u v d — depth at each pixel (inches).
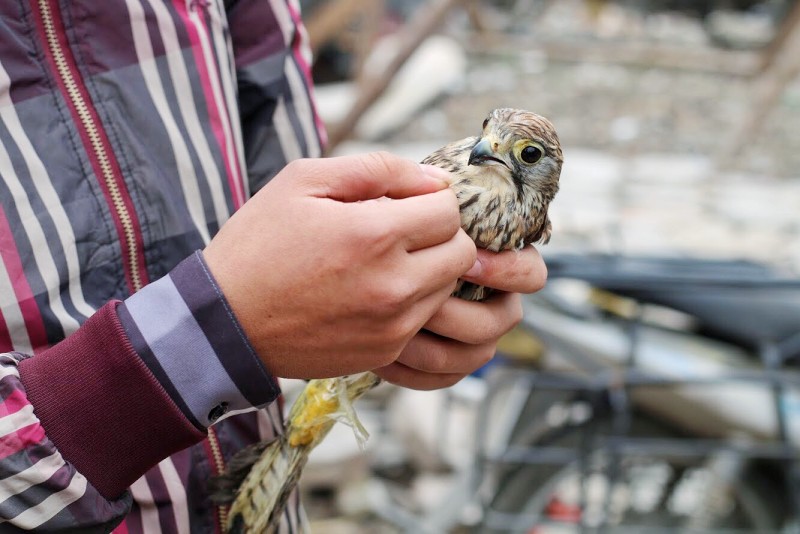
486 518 61.3
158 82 27.4
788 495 60.2
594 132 126.3
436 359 27.7
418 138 125.6
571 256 58.0
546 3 199.6
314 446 29.4
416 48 103.7
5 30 25.1
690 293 58.8
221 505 28.4
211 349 23.9
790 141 123.6
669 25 208.7
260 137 31.5
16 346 25.0
